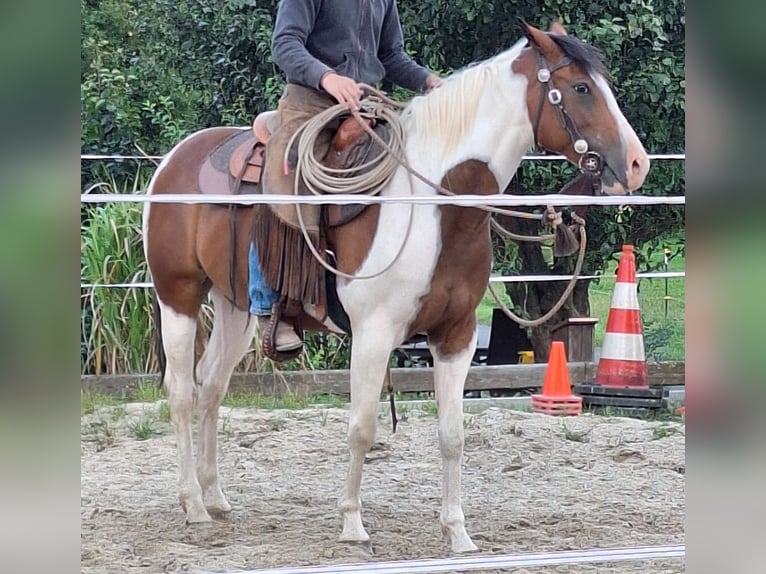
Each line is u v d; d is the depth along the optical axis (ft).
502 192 23.81
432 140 23.79
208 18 54.24
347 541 25.02
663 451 35.27
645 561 24.36
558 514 28.53
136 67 56.75
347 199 20.70
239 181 26.05
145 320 45.24
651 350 57.16
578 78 22.85
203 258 26.76
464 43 48.70
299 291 24.29
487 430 38.04
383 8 26.18
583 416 40.75
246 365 45.06
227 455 35.06
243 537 26.32
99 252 44.55
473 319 24.17
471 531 26.89
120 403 42.24
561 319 50.62
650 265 55.21
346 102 23.95
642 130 49.21
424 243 22.88
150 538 26.25
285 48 24.70
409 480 32.45
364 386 23.66
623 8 46.75
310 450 35.83
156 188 27.81
